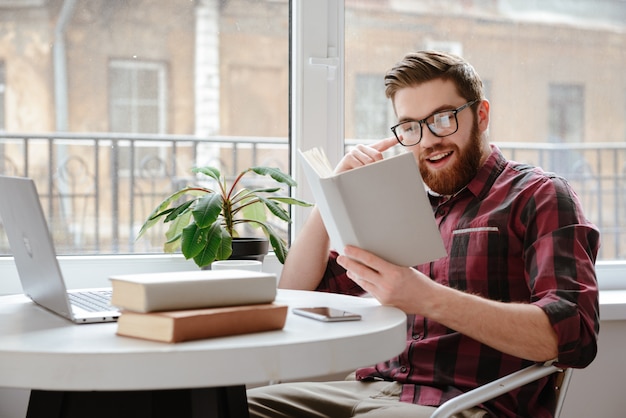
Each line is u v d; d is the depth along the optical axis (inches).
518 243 59.7
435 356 59.9
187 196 100.7
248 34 96.0
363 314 47.2
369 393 61.2
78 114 97.5
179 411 43.8
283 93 92.7
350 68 90.2
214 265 64.3
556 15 98.2
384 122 91.7
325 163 50.8
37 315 48.1
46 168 97.7
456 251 62.2
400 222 46.3
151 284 38.7
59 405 45.1
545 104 99.2
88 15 94.7
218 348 36.0
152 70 97.4
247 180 101.7
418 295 49.4
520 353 51.5
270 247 87.8
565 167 101.0
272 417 60.3
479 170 63.8
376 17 90.9
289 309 48.8
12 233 50.3
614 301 83.0
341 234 47.9
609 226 103.0
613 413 84.0
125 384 35.2
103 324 44.4
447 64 62.0
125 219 99.7
